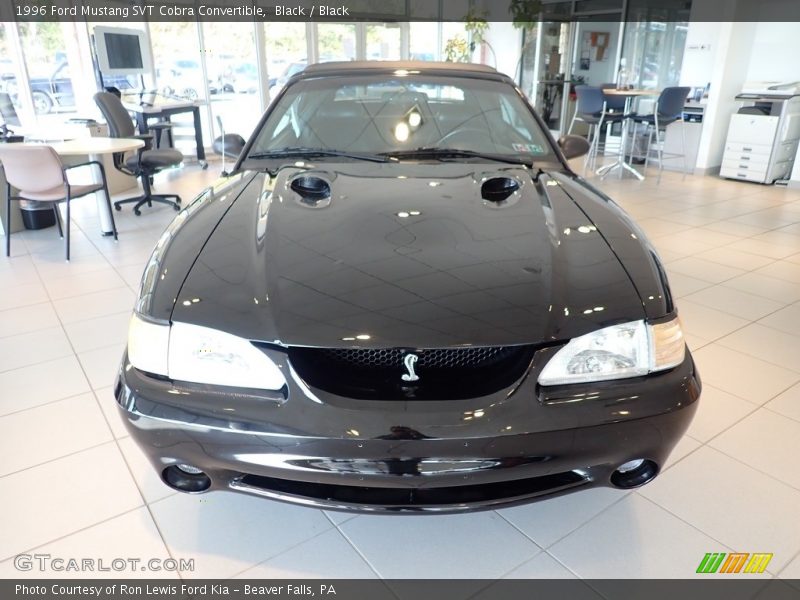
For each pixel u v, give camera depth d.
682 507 1.50
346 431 1.06
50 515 1.45
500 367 1.12
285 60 8.41
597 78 9.29
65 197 3.50
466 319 1.10
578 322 1.13
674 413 1.14
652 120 6.10
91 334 2.50
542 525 1.44
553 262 1.25
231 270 1.23
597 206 1.54
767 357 2.33
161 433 1.12
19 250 3.74
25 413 1.90
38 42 6.65
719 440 1.78
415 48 9.84
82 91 6.95
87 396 2.00
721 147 6.61
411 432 1.06
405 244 1.29
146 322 1.17
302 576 1.29
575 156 2.15
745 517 1.47
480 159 1.86
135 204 5.04
